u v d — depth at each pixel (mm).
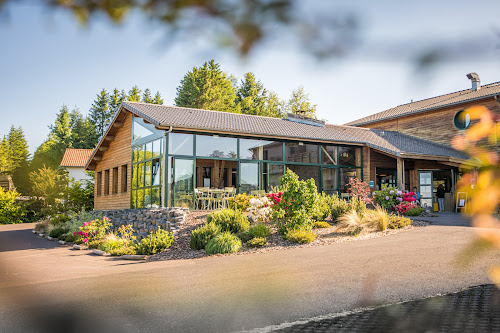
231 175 19406
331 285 6578
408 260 8047
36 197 33188
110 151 24562
